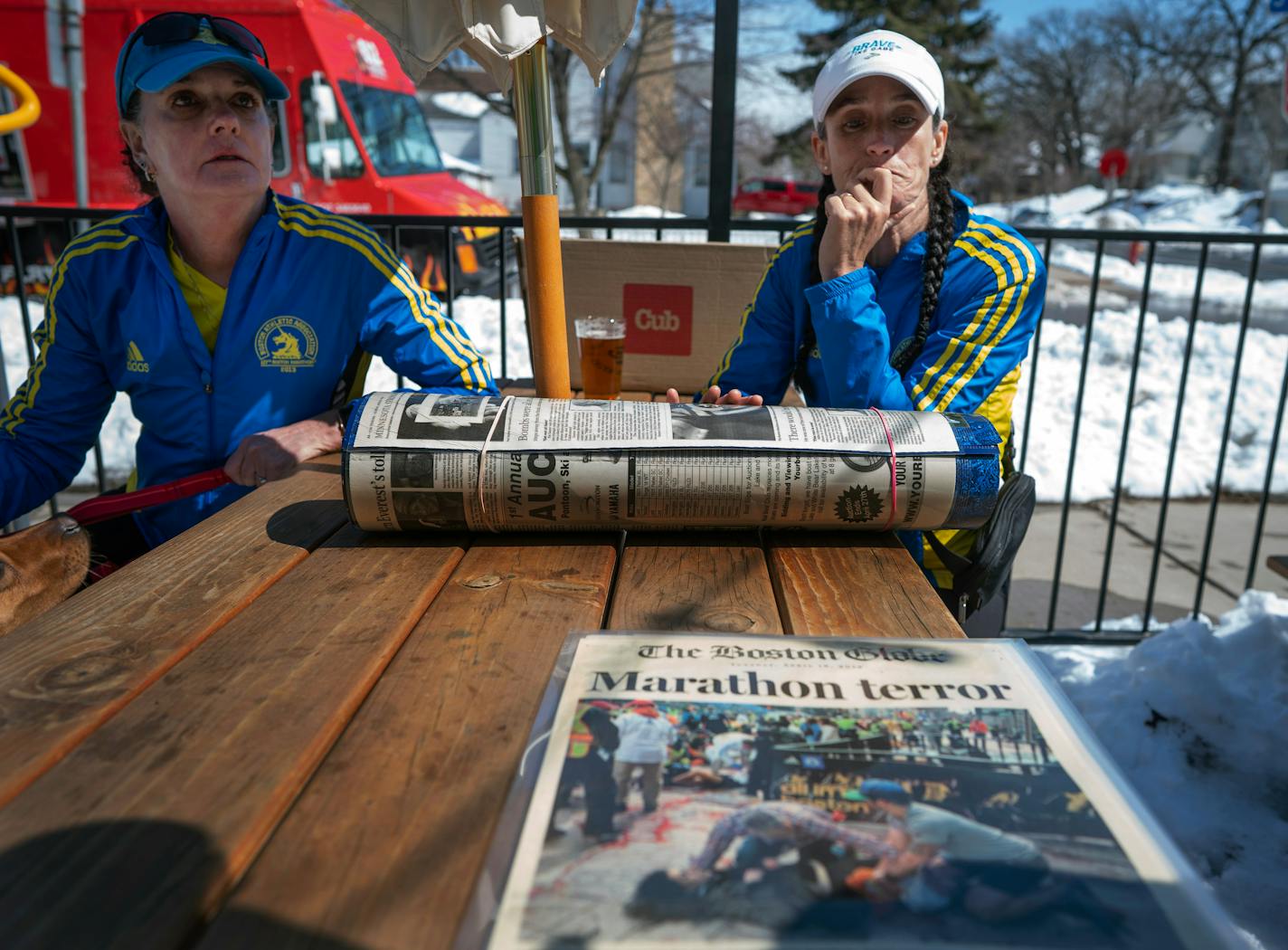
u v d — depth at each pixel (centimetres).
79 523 175
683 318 241
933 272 177
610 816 64
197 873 61
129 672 87
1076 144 5381
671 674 84
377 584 109
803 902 56
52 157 878
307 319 198
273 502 143
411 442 117
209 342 201
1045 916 55
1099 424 606
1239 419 614
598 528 123
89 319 196
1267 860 200
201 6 862
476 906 57
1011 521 153
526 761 71
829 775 69
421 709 81
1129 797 66
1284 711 246
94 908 58
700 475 116
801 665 86
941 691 81
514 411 122
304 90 886
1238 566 420
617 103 1748
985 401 184
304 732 77
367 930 56
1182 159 6419
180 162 184
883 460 117
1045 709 77
